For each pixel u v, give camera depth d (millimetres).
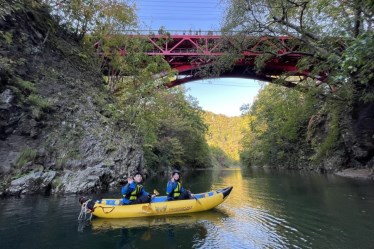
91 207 8242
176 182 9086
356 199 10258
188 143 42781
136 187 8758
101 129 15922
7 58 13672
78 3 20859
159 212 8516
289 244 5949
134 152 16797
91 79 20406
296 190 13398
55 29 20031
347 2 12117
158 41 28156
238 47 14867
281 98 25500
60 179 12570
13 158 12352
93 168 13555
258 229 7039
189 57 26922
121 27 22531
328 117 25078
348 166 22641
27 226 7340
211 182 19562
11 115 12961
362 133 18578
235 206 9789
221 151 94000
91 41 23578
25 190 11680
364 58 8164
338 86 15367
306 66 15766
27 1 17578
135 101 21031
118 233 6863
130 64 22562
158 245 6043
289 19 14664
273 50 15383
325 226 7082
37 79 15438
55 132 14227
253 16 13562
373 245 5742
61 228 7246
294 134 30062
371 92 13953
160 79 21859
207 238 6430
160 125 32875
